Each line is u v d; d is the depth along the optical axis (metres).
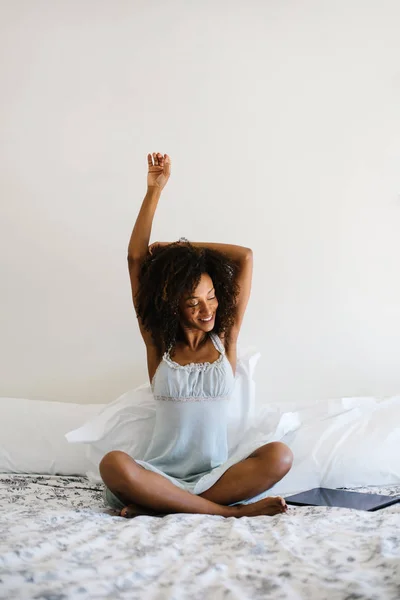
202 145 2.62
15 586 0.99
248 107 2.61
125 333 2.65
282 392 2.63
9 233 2.66
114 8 2.62
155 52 2.62
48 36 2.64
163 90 2.63
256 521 1.53
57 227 2.66
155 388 2.09
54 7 2.63
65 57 2.64
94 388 2.66
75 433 2.21
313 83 2.60
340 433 2.21
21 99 2.65
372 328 2.61
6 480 2.18
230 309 2.13
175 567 1.12
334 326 2.61
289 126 2.61
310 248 2.61
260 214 2.62
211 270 2.11
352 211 2.60
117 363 2.65
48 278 2.66
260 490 1.90
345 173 2.60
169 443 2.07
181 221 2.63
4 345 2.67
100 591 0.99
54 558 1.12
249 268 2.21
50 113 2.65
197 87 2.62
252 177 2.62
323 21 2.59
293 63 2.60
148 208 2.20
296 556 1.14
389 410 2.31
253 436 2.26
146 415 2.28
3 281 2.66
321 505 1.89
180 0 2.61
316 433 2.21
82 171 2.65
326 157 2.60
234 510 1.82
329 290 2.61
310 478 2.12
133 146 2.64
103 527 1.42
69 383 2.67
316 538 1.27
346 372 2.62
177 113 2.63
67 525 1.41
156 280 2.10
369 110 2.59
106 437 2.26
